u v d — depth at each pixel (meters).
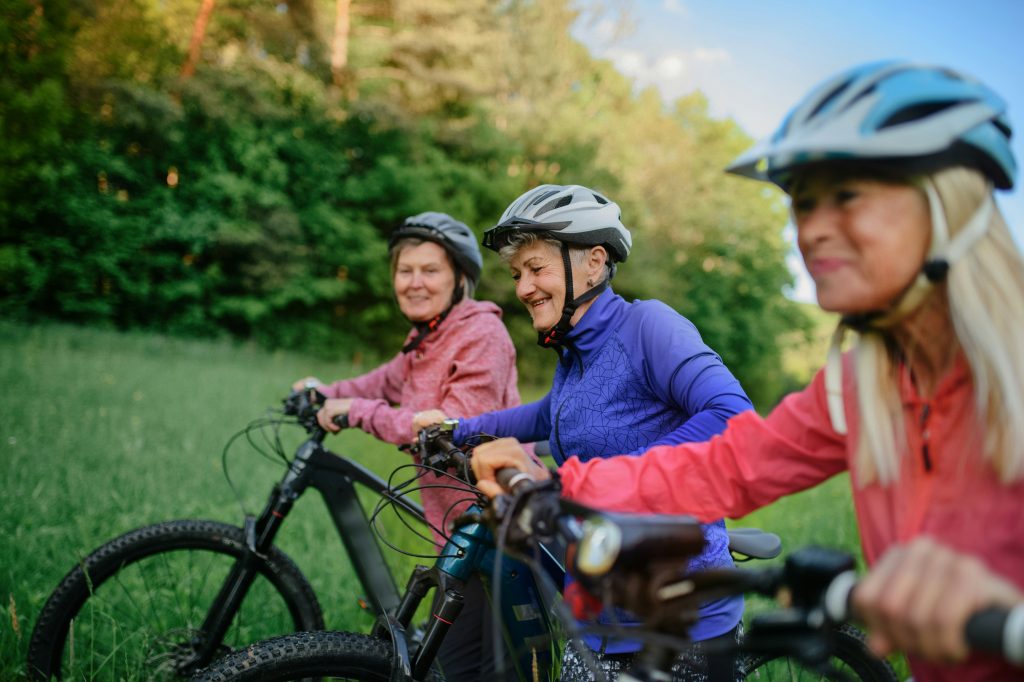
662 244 27.48
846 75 0.93
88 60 18.06
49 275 16.95
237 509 4.36
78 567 2.30
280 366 15.54
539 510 1.05
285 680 1.56
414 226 2.46
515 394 2.51
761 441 1.15
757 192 32.22
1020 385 0.81
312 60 22.22
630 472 1.25
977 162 0.87
